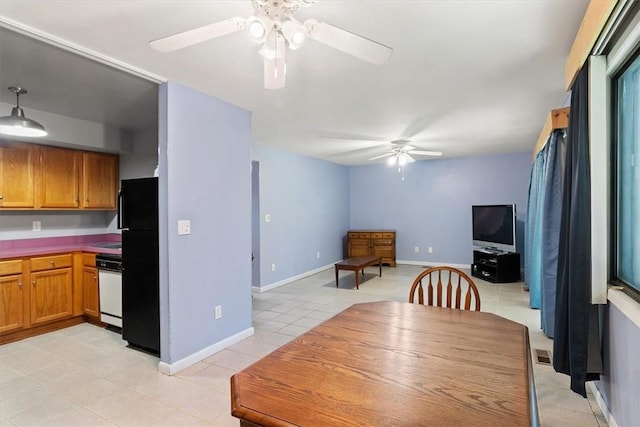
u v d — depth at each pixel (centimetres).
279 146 525
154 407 212
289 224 574
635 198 175
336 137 460
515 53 217
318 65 234
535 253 401
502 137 462
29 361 278
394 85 272
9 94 286
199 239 278
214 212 293
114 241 442
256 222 506
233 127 314
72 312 365
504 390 104
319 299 461
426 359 125
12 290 319
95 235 437
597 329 201
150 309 291
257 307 425
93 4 162
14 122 272
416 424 88
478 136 457
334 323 165
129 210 303
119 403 217
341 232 750
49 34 188
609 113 188
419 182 710
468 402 98
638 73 170
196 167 276
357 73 247
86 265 372
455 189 675
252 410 96
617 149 188
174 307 257
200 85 267
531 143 503
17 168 345
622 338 170
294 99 302
